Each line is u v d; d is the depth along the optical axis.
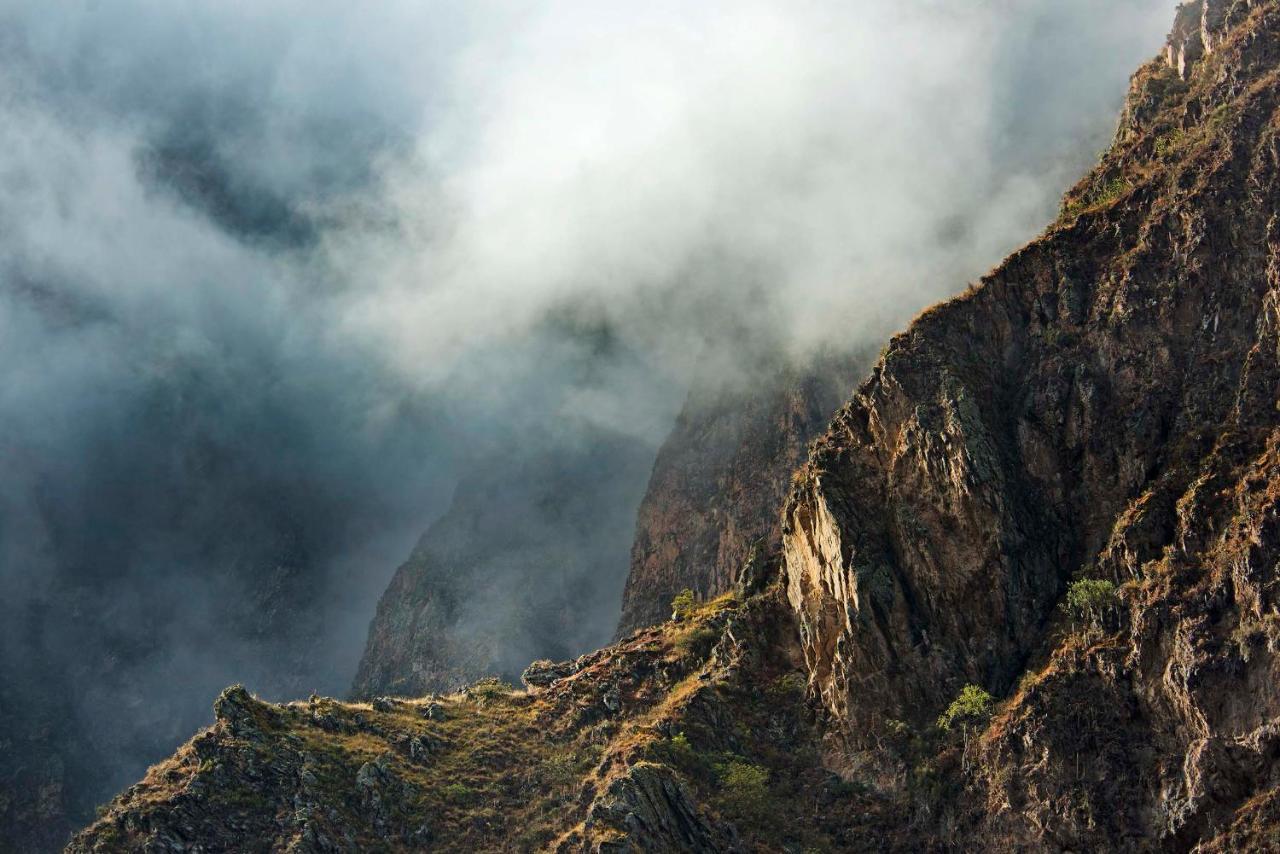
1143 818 114.62
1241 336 132.00
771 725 142.00
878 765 133.38
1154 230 140.38
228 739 139.88
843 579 139.62
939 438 139.50
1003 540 135.12
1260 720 110.00
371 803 136.25
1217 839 107.81
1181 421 131.88
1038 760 121.75
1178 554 122.50
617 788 130.25
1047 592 134.00
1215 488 123.69
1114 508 133.62
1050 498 137.50
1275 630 110.88
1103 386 137.88
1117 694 120.31
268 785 136.12
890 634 137.00
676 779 132.50
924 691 134.75
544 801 137.25
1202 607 117.19
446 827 135.75
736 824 131.12
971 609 135.50
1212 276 135.12
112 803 137.50
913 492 140.38
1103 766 118.12
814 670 142.38
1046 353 142.88
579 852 126.06
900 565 139.62
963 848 124.44
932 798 128.38
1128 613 123.25
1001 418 141.75
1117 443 135.00
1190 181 140.00
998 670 132.88
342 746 143.25
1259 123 139.00
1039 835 119.31
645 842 126.38
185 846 129.75
